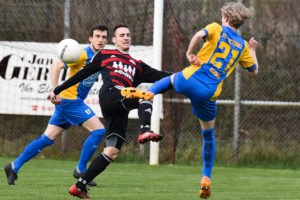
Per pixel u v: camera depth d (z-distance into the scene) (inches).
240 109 1425.9
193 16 1459.2
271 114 1448.1
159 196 874.1
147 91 764.6
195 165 1419.8
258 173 1254.3
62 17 1483.8
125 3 1466.5
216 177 1164.5
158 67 1386.6
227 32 784.3
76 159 1482.5
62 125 1002.7
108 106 789.9
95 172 790.5
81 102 1008.2
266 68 1439.5
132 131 1472.7
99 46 987.9
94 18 1471.5
